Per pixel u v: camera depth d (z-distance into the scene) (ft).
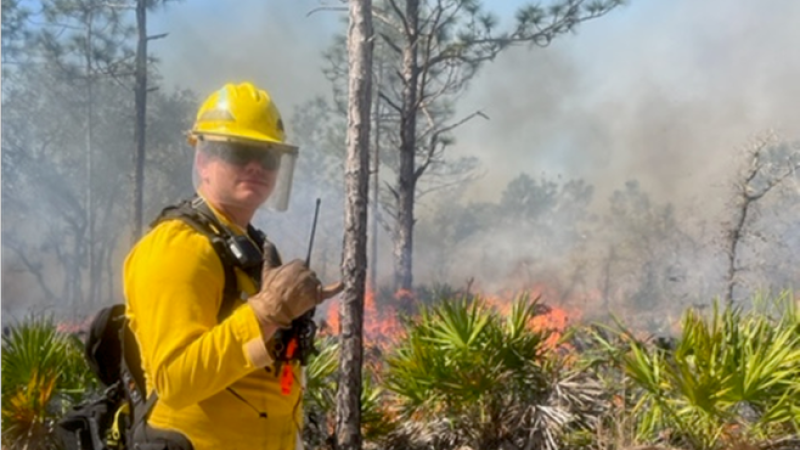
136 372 8.39
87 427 8.85
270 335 7.76
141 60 67.92
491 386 20.85
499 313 23.53
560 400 20.59
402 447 21.30
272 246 8.47
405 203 59.47
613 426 19.39
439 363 20.98
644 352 20.40
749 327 19.62
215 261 8.03
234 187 8.31
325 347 23.65
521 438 20.54
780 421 18.12
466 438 20.83
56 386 20.21
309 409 22.09
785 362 18.26
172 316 7.75
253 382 8.27
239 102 8.45
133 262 8.11
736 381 18.15
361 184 20.93
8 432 19.34
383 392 23.26
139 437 8.27
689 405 18.48
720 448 18.02
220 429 8.18
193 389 7.63
